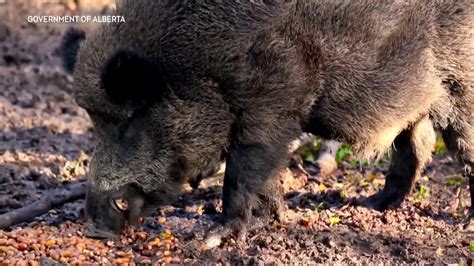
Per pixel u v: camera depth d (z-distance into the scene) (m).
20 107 21.98
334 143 18.97
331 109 14.27
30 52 25.81
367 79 14.23
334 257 13.80
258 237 14.34
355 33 13.99
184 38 13.27
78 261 13.13
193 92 13.44
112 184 13.54
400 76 14.45
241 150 13.90
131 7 13.53
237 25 13.31
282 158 14.03
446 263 13.81
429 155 16.31
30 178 17.11
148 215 14.00
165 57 13.28
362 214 15.78
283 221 14.98
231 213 14.12
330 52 13.91
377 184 17.77
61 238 13.82
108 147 13.52
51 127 20.58
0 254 13.17
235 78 13.38
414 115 15.10
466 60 15.02
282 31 13.52
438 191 17.55
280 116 13.80
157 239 14.06
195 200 16.33
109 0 28.48
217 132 13.77
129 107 13.19
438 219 15.95
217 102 13.58
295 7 13.59
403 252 14.08
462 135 15.55
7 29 27.05
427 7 14.56
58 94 23.03
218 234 14.06
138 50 13.29
